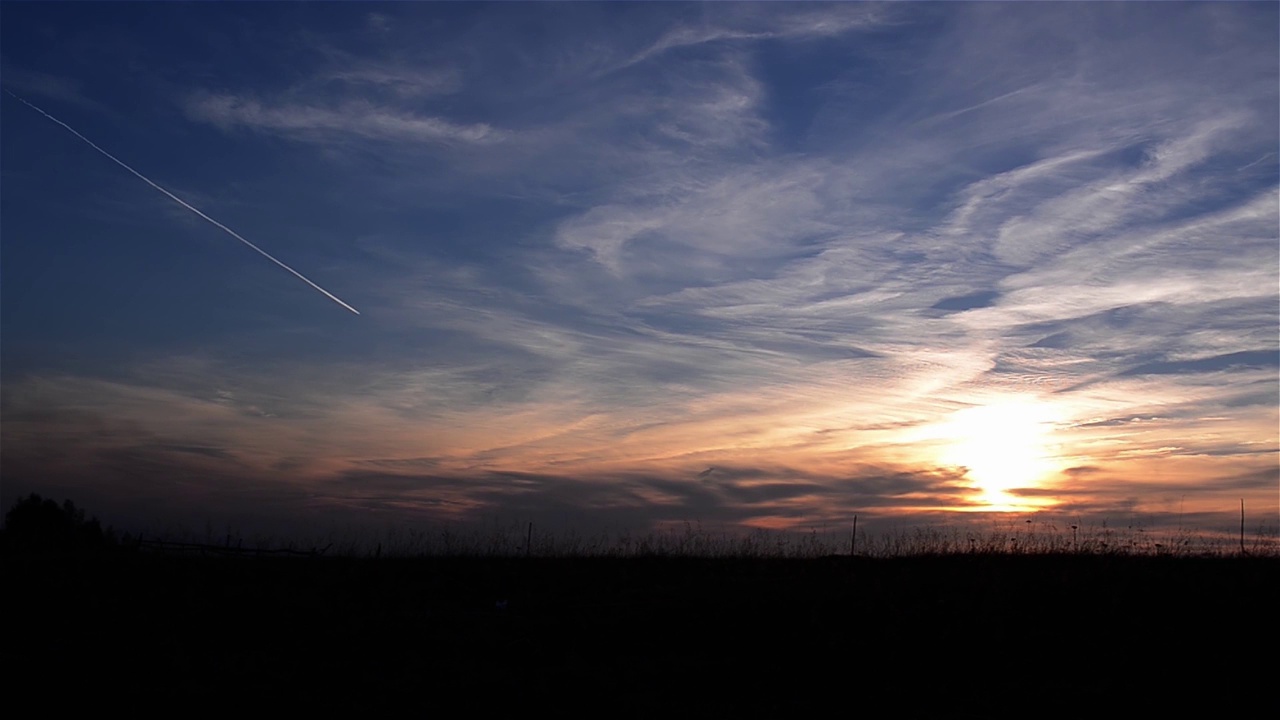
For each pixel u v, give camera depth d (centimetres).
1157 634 1422
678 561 2342
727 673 1362
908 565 2058
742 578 1986
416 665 1402
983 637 1458
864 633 1523
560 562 2375
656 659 1443
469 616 1748
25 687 1252
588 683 1307
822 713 1187
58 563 2225
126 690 1241
